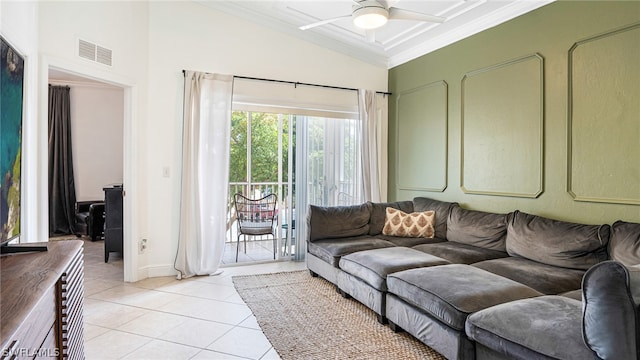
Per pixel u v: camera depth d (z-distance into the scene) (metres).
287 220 4.80
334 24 4.25
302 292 3.50
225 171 4.09
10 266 1.51
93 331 2.62
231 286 3.67
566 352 1.47
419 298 2.28
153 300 3.25
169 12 3.96
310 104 4.67
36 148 2.66
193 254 3.96
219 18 4.18
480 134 3.81
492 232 3.33
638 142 2.56
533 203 3.29
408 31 4.20
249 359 2.25
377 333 2.60
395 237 4.05
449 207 3.99
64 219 6.22
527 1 3.29
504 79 3.55
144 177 3.87
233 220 6.19
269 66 4.42
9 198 1.91
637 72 2.56
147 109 3.88
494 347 1.76
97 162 6.45
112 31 3.48
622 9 2.64
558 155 3.08
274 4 3.95
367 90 4.94
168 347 2.39
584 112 2.88
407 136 4.87
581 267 2.58
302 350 2.36
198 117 3.94
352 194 4.98
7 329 0.92
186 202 3.91
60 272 1.45
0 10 1.90
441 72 4.31
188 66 4.04
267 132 6.57
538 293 2.16
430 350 2.36
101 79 3.40
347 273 3.26
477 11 3.61
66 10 3.04
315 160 4.81
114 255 4.93
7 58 1.93
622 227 2.48
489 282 2.24
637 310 1.27
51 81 6.08
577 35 2.93
